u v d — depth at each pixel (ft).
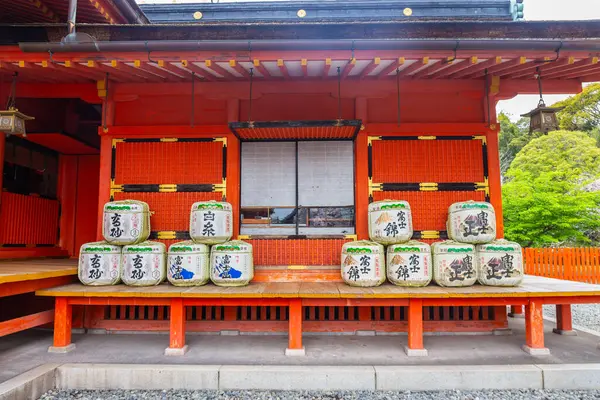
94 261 16.97
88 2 18.29
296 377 13.80
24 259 23.72
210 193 19.71
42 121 24.09
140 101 20.49
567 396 13.20
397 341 17.54
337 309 19.36
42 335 18.58
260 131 18.28
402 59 15.56
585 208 46.75
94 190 27.99
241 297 15.64
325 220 19.66
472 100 20.11
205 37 16.38
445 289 15.84
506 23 16.21
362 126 19.51
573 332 18.99
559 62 16.58
